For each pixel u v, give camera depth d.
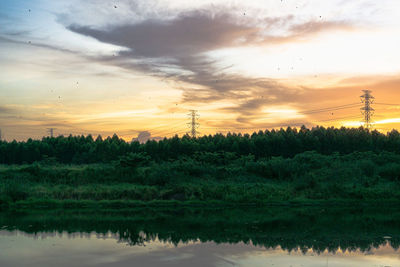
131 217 27.09
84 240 18.70
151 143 65.25
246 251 16.42
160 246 17.34
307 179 41.19
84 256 15.35
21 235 20.00
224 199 35.88
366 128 71.44
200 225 23.55
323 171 45.12
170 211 30.88
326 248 17.20
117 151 64.88
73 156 67.69
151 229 22.02
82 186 37.91
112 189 36.56
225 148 64.25
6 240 18.67
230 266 13.93
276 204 35.31
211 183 41.25
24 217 26.61
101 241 18.47
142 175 41.53
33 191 34.75
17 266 13.80
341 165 47.12
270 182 43.91
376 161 51.94
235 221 25.36
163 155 63.66
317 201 36.09
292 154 65.12
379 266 14.27
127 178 41.16
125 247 17.09
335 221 25.61
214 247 17.14
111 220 25.55
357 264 14.52
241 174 45.84
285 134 68.62
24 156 63.97
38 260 14.68
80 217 26.86
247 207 33.81
